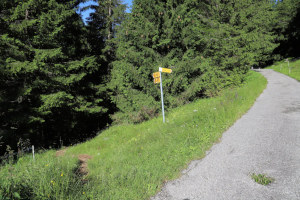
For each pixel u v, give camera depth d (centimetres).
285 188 299
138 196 306
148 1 1130
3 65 858
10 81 1009
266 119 695
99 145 889
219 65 1559
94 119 1708
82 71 1278
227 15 1692
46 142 1273
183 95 1142
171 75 1090
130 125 1122
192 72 1157
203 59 1152
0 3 927
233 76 1488
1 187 266
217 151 465
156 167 406
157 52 1166
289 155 409
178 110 1065
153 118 1091
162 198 301
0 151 945
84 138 1438
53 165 411
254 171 358
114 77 1395
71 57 1377
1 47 902
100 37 1895
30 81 1034
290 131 555
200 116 765
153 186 331
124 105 1198
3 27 952
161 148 529
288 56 4466
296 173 339
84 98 1359
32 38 1027
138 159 480
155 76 845
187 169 391
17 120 937
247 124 655
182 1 1191
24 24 962
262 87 1512
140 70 1104
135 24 1161
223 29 1532
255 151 444
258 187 308
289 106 867
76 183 344
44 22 994
